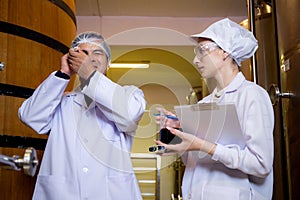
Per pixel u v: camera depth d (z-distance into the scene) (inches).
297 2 62.7
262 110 43.6
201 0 134.9
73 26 74.9
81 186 44.2
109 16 148.6
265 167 41.8
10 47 58.2
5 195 54.0
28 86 59.4
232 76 48.8
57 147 47.2
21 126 57.4
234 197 43.0
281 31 68.7
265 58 78.2
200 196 45.1
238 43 47.8
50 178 45.5
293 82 63.5
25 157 27.9
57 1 67.5
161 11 144.8
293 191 63.9
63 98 51.1
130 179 46.6
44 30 63.3
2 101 56.2
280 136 69.0
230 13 145.9
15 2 59.9
